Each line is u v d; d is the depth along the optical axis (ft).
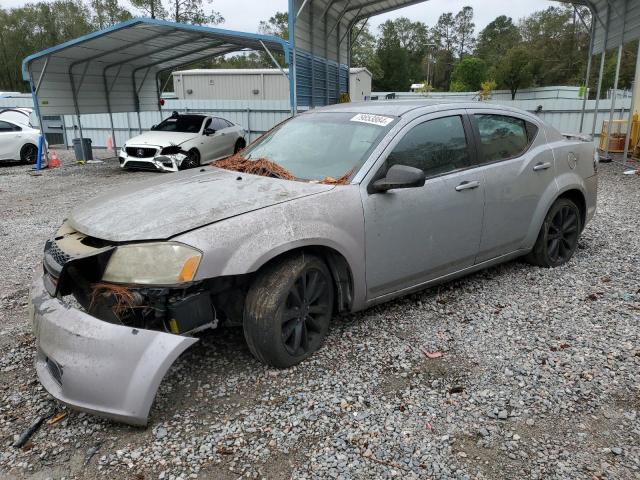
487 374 10.26
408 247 11.90
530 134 15.20
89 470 7.80
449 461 7.87
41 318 8.96
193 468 7.79
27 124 55.06
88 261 9.25
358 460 7.91
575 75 229.25
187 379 10.16
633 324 12.30
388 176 10.91
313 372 10.36
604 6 47.44
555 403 9.29
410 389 9.78
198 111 66.85
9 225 24.81
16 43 194.08
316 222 10.19
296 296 10.19
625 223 22.33
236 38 46.93
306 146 12.73
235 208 9.85
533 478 7.50
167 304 8.95
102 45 48.39
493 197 13.56
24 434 8.58
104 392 8.16
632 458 7.88
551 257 16.14
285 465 7.83
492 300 13.84
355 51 226.99
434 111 12.87
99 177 42.22
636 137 48.21
